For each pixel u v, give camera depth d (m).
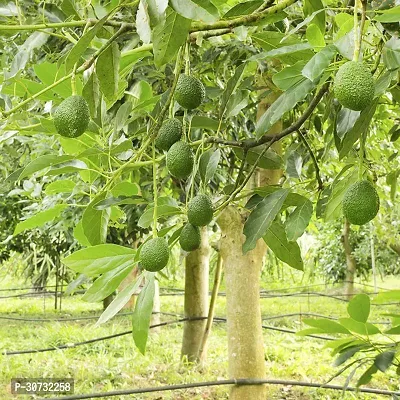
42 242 8.23
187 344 5.34
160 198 1.50
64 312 10.41
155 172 1.45
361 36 0.94
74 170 1.62
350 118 1.30
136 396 4.61
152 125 1.53
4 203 6.51
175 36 1.10
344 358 1.25
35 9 1.79
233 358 2.86
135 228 4.30
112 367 5.33
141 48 1.39
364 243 10.84
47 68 1.38
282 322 8.48
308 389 4.78
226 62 2.73
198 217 1.39
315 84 1.07
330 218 1.64
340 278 12.09
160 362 5.62
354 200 1.19
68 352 5.89
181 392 4.75
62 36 1.32
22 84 1.39
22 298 12.90
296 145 2.49
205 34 1.37
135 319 1.13
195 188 1.90
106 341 6.32
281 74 1.08
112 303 1.19
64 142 1.64
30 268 11.40
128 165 1.58
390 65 0.99
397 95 1.44
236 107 1.58
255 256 2.86
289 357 5.91
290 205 1.54
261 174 2.73
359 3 0.96
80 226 1.74
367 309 1.15
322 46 1.10
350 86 0.91
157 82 3.12
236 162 4.10
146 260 1.21
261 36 1.49
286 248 1.69
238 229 2.82
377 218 6.22
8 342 6.52
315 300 11.67
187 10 0.93
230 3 1.84
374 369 1.28
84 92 1.18
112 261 1.23
